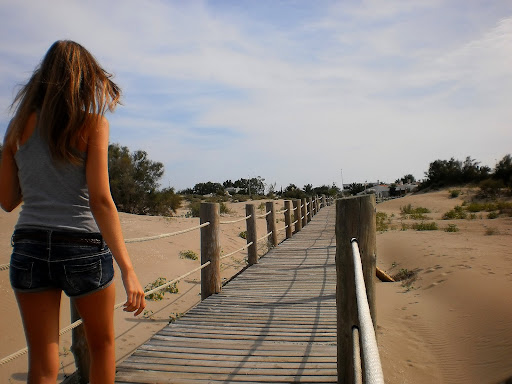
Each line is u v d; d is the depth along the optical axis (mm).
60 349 4555
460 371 4309
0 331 4680
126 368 3477
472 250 10266
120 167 21297
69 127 1661
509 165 45969
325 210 30125
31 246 1649
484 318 5449
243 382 3199
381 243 13578
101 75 1862
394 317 6219
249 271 7863
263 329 4441
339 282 2809
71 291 1716
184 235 11797
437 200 42094
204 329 4473
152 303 6305
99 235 1755
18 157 1758
